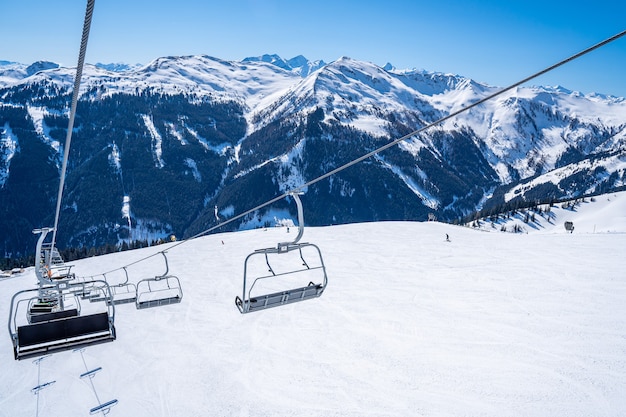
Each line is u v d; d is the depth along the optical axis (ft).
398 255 154.81
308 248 182.19
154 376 73.77
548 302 91.09
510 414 54.24
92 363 80.33
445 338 78.28
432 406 57.77
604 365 63.26
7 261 377.91
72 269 206.69
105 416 62.64
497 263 129.39
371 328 86.69
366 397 61.77
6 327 113.50
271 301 28.66
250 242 214.28
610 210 602.03
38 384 73.00
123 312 114.01
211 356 80.33
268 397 64.34
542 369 63.87
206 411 62.13
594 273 108.58
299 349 80.12
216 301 119.24
